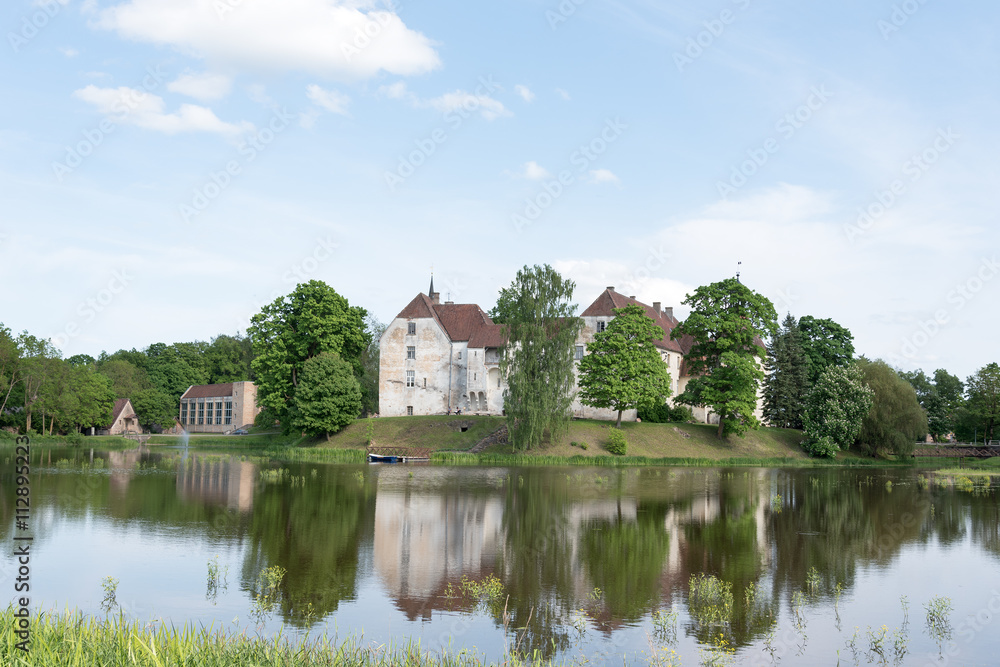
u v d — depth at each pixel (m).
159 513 35.91
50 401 100.25
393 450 76.06
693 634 19.48
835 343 99.12
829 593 23.55
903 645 18.86
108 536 30.09
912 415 84.69
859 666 17.48
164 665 12.88
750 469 69.75
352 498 42.47
